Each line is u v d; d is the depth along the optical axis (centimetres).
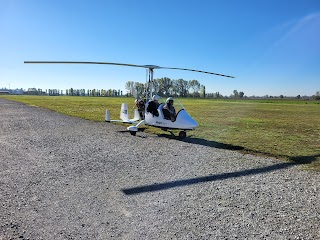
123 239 311
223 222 353
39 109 2458
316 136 1105
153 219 359
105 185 484
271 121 1719
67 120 1529
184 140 957
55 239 310
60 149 769
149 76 1023
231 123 1548
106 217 364
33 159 658
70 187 473
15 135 1000
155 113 1012
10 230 328
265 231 333
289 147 859
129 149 780
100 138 954
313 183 510
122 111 1241
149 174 548
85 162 634
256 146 868
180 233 325
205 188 474
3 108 2545
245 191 463
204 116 2011
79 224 345
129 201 416
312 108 3691
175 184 492
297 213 383
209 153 746
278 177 544
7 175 534
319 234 328
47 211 380
